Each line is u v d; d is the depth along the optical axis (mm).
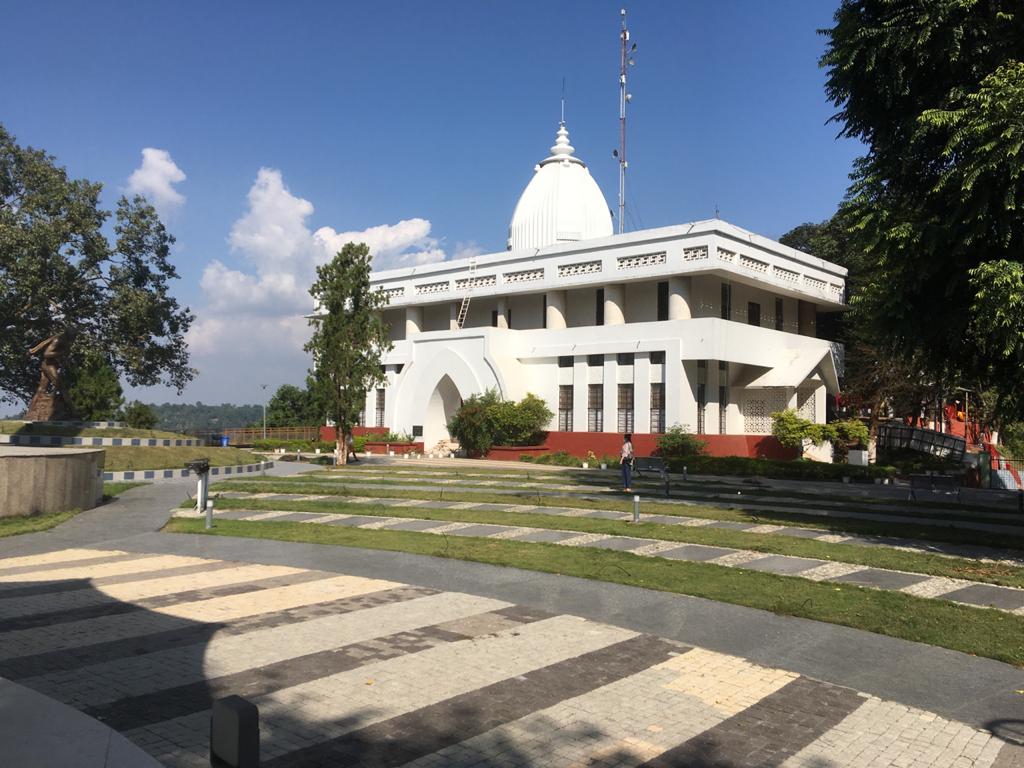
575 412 38344
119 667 6285
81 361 35906
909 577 10469
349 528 14391
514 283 41594
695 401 35156
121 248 33719
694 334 34062
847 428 35344
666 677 6324
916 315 14344
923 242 13266
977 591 9734
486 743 4953
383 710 5473
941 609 8594
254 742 3391
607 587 9602
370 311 34469
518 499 19203
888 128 14484
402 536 13359
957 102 13391
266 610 8297
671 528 14328
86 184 32406
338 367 33219
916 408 39938
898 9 13328
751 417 38594
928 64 13578
